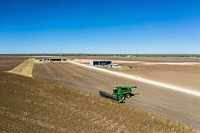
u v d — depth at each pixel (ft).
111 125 80.02
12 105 92.38
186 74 293.64
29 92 121.19
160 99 139.74
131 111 98.73
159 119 90.63
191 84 206.39
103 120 84.38
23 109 88.33
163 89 177.06
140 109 110.63
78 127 74.59
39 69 319.27
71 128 73.00
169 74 291.58
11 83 140.56
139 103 125.80
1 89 120.16
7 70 277.64
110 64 460.96
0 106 88.89
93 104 106.63
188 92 166.81
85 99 115.96
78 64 463.83
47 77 224.94
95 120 83.66
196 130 86.53
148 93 158.10
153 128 80.43
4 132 64.28
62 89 138.82
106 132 73.05
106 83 202.59
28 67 349.41
